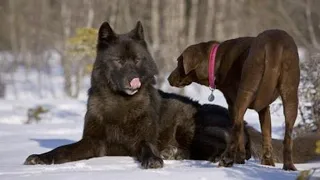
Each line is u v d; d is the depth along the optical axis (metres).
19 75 44.19
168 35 37.84
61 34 42.88
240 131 9.85
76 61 34.38
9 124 20.33
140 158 11.35
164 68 33.34
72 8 40.12
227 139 12.44
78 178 8.90
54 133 17.75
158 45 36.25
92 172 9.48
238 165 10.23
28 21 46.16
